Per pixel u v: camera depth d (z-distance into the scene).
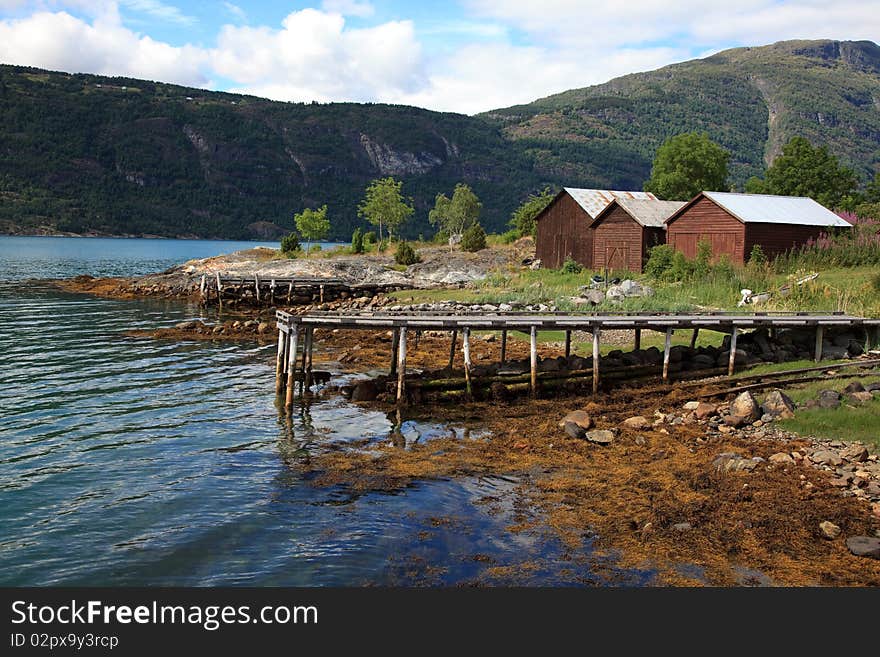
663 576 10.64
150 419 19.56
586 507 12.98
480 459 15.80
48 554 11.77
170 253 156.00
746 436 16.59
